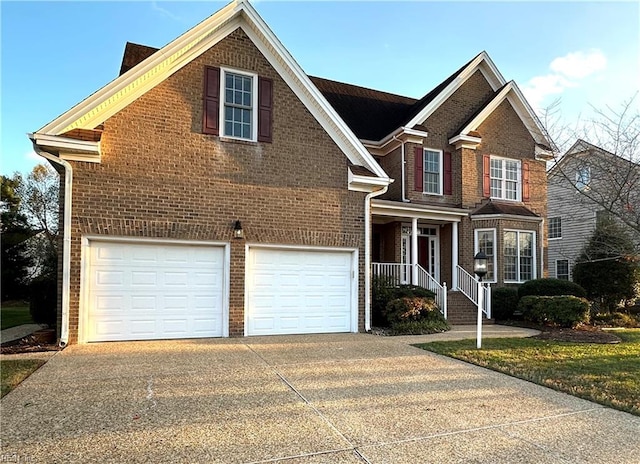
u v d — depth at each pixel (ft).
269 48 33.50
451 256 52.03
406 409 14.94
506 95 55.26
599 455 11.43
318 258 33.94
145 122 29.07
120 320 28.14
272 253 32.50
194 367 20.89
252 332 31.42
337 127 34.55
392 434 12.66
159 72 29.76
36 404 14.97
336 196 34.45
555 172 37.99
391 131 54.70
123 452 11.13
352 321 34.37
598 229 42.42
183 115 30.22
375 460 10.91
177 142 29.86
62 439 11.92
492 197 53.72
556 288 45.42
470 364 22.63
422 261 53.93
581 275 54.95
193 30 30.60
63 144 26.35
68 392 16.46
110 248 28.12
